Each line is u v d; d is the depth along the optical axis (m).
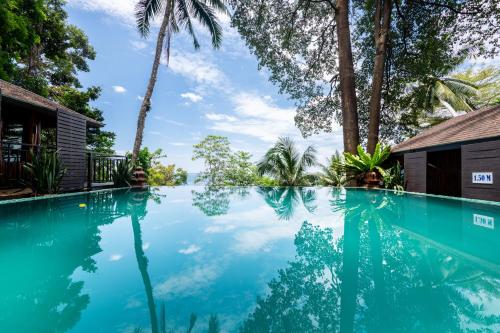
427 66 12.05
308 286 1.63
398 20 11.91
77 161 7.50
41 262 2.01
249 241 2.67
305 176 13.09
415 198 6.27
